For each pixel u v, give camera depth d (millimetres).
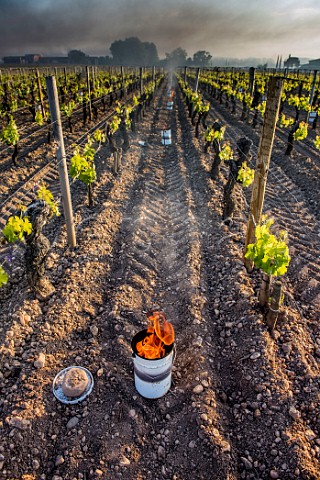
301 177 11641
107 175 11648
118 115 15094
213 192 10094
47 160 12875
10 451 3762
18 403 4176
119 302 5867
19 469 3697
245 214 9125
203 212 9172
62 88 23969
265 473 3729
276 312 5000
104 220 8539
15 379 4594
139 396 4453
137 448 3955
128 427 4109
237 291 6031
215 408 4254
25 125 18266
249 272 6570
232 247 7359
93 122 19594
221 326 5598
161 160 14086
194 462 3801
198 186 10961
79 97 20062
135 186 11141
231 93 24625
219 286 6445
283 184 11383
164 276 6910
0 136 12008
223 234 7965
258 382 4504
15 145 11719
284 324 5367
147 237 8188
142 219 8758
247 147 7844
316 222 8953
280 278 6652
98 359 4895
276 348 4977
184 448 3920
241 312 5609
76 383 4324
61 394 4340
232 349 5141
